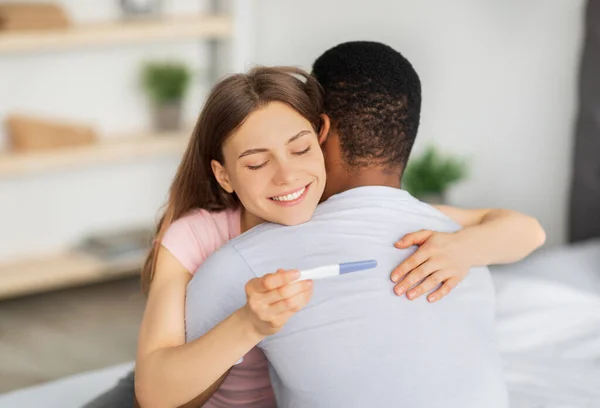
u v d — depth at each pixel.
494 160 3.90
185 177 1.52
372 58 1.47
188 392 1.27
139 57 4.49
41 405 1.96
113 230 4.55
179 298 1.42
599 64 3.35
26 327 3.87
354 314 1.30
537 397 1.98
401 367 1.28
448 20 3.92
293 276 1.14
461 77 3.94
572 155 3.53
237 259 1.33
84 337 3.76
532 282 2.60
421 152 4.16
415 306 1.33
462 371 1.31
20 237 4.32
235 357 1.23
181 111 4.49
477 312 1.41
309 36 4.35
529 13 3.65
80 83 4.34
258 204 1.36
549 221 3.76
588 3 3.35
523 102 3.74
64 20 4.03
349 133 1.45
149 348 1.35
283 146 1.34
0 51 3.93
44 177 4.33
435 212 1.50
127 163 4.55
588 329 2.39
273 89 1.36
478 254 1.46
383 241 1.37
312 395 1.30
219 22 4.43
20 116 4.07
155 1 4.38
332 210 1.39
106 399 1.76
